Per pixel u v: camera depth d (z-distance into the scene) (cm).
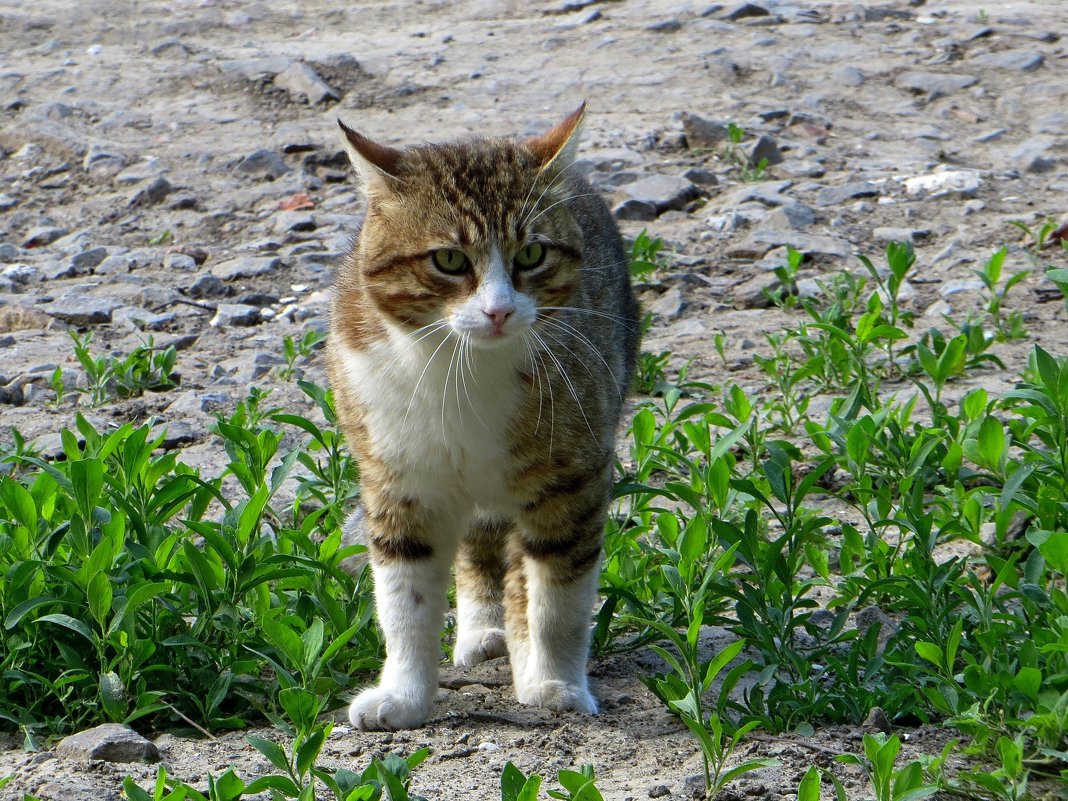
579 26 2723
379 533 834
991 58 2423
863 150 2086
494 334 791
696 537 791
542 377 813
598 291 943
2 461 977
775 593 838
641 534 1010
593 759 716
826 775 668
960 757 695
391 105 2342
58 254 1830
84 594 786
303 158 2111
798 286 1630
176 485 890
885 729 735
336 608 839
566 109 2289
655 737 746
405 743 748
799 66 2442
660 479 1174
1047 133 2100
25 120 2272
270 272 1747
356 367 841
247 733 758
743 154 2044
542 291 844
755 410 1242
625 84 2395
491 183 823
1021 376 1255
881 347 1396
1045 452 1007
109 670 760
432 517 839
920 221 1809
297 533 902
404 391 816
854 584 891
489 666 916
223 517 991
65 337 1575
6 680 766
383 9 2945
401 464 823
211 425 1186
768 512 1085
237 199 1992
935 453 1055
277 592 868
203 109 2338
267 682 815
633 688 845
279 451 1249
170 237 1888
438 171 828
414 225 816
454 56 2578
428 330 818
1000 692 709
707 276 1700
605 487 848
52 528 861
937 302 1556
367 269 838
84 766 696
